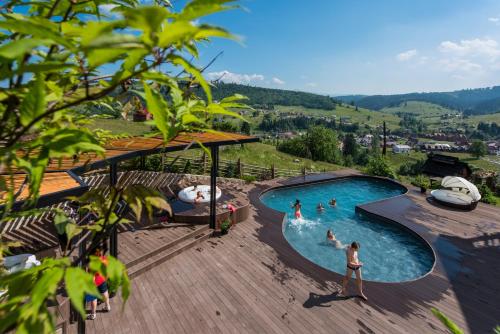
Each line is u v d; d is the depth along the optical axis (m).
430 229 13.01
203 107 1.15
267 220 12.94
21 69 0.60
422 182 21.70
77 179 3.81
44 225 9.14
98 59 0.53
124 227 10.64
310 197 20.03
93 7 1.16
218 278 8.15
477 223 13.63
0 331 0.67
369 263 11.28
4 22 0.54
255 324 6.39
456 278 8.76
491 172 21.50
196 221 11.29
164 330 6.11
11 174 0.89
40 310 0.69
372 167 25.44
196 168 20.14
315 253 12.20
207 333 6.08
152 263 8.57
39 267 0.87
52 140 0.81
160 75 0.77
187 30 0.51
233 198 14.12
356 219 15.95
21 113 0.72
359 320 6.67
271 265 8.97
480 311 7.20
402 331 6.39
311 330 6.29
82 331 3.79
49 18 1.01
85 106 1.46
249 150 37.59
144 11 0.47
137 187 1.12
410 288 8.09
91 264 0.88
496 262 9.84
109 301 6.90
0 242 1.57
